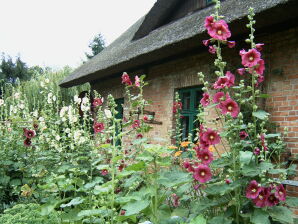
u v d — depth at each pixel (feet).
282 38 13.83
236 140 6.69
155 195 7.11
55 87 40.78
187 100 19.34
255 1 13.60
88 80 28.14
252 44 7.20
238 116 6.59
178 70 19.36
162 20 24.85
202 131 7.37
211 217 7.14
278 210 6.18
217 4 7.45
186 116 18.89
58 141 15.11
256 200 6.11
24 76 80.07
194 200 8.11
